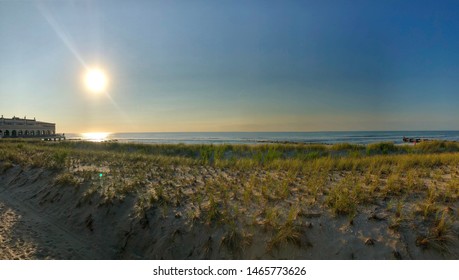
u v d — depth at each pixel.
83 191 8.88
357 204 6.21
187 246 5.85
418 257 4.68
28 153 18.42
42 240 6.84
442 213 5.54
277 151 19.25
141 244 6.38
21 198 10.08
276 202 6.71
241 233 5.62
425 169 9.68
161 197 7.56
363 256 4.86
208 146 22.89
